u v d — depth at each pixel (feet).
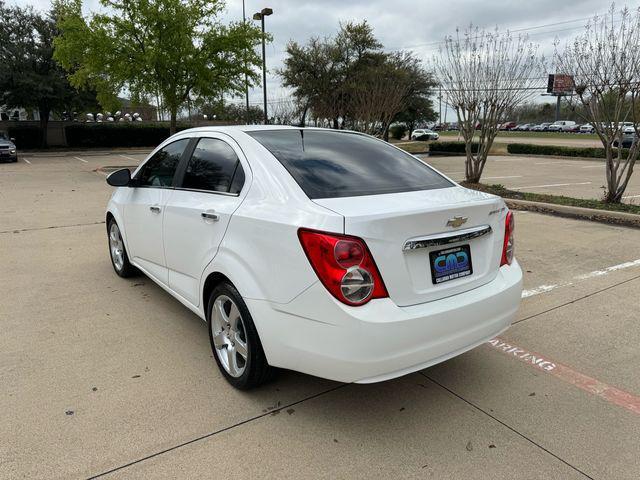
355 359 7.79
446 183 11.03
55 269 18.06
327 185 9.33
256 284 8.84
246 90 67.21
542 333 12.89
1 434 8.54
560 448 8.43
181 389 10.05
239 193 9.90
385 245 7.93
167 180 12.85
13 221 27.30
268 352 8.83
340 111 108.37
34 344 11.94
